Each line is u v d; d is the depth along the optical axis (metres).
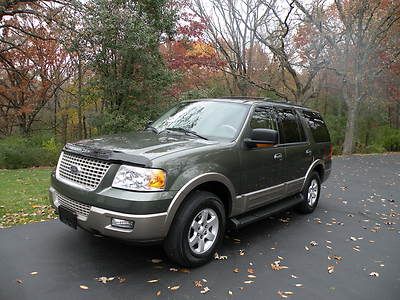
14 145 13.45
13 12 15.30
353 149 23.41
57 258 4.07
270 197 5.11
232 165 4.27
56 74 24.45
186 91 16.56
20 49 19.59
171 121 5.11
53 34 17.44
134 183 3.45
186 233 3.79
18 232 4.84
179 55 18.97
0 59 20.31
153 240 3.55
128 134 4.65
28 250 4.26
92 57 14.52
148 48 14.45
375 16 21.47
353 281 3.91
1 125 24.55
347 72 21.58
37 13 15.45
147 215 3.41
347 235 5.44
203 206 3.93
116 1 13.55
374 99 29.27
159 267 3.94
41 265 3.88
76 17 14.23
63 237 4.69
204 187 4.20
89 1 14.02
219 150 4.16
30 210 5.97
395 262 4.49
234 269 4.01
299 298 3.49
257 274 3.94
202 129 4.69
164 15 14.86
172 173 3.60
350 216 6.52
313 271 4.11
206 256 4.05
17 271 3.73
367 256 4.64
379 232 5.67
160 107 15.26
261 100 5.39
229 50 24.66
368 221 6.25
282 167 5.27
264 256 4.44
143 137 4.38
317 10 19.91
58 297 3.26
